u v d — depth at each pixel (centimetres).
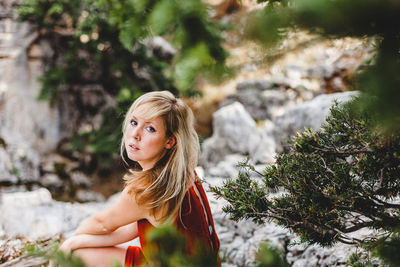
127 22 167
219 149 605
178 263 71
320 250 243
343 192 155
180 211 175
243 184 183
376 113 59
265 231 292
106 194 711
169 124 178
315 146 165
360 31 55
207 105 793
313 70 725
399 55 56
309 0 48
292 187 172
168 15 90
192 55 94
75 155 731
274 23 52
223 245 303
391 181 158
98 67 729
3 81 701
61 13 629
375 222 155
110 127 600
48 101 728
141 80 636
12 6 708
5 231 441
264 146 526
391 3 48
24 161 690
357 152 155
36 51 721
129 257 187
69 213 523
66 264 69
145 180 176
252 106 738
